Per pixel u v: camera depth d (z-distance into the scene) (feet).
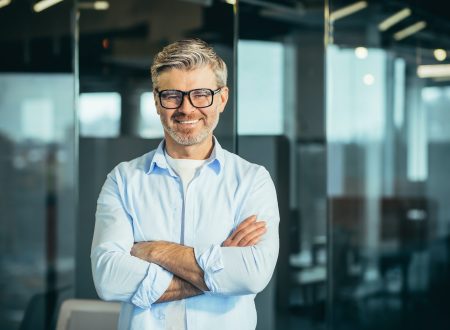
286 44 15.76
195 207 6.68
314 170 16.31
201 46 6.46
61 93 15.90
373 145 16.96
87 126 15.51
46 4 15.79
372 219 17.13
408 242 17.15
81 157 15.48
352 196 17.06
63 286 16.05
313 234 16.37
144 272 6.32
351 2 16.47
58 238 16.07
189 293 6.38
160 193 6.73
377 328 17.15
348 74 16.70
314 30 16.03
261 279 6.31
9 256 16.25
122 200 6.80
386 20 16.61
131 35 15.31
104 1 15.37
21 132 16.08
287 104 15.74
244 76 15.12
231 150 14.52
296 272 16.14
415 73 16.72
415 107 16.80
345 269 17.07
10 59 16.06
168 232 6.65
